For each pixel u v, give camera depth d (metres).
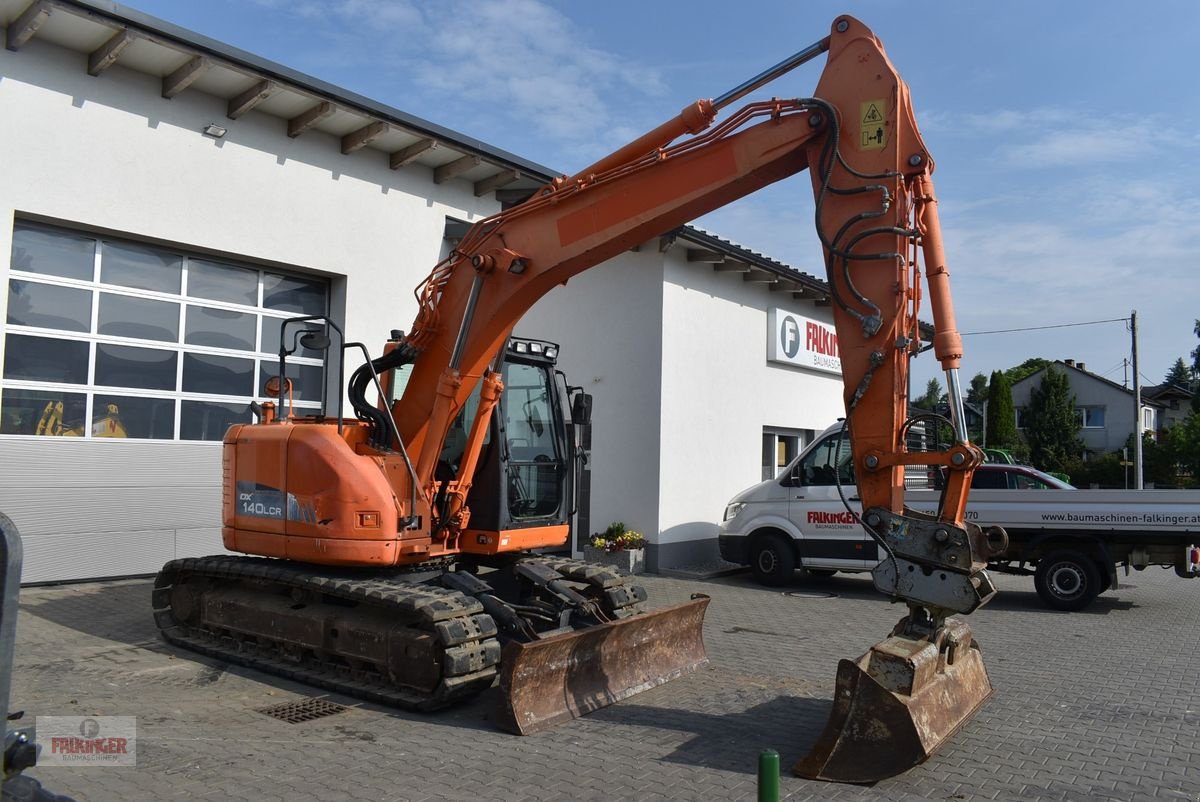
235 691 6.66
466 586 6.89
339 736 5.68
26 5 8.90
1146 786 5.03
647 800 4.70
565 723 6.01
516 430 7.71
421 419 7.05
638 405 13.88
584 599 7.07
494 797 4.71
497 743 5.57
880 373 5.41
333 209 12.04
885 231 5.33
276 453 7.15
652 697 6.71
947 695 5.62
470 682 6.12
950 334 5.41
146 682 6.82
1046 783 5.05
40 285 9.74
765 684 7.16
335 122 11.54
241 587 7.75
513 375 7.78
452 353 6.86
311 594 7.18
